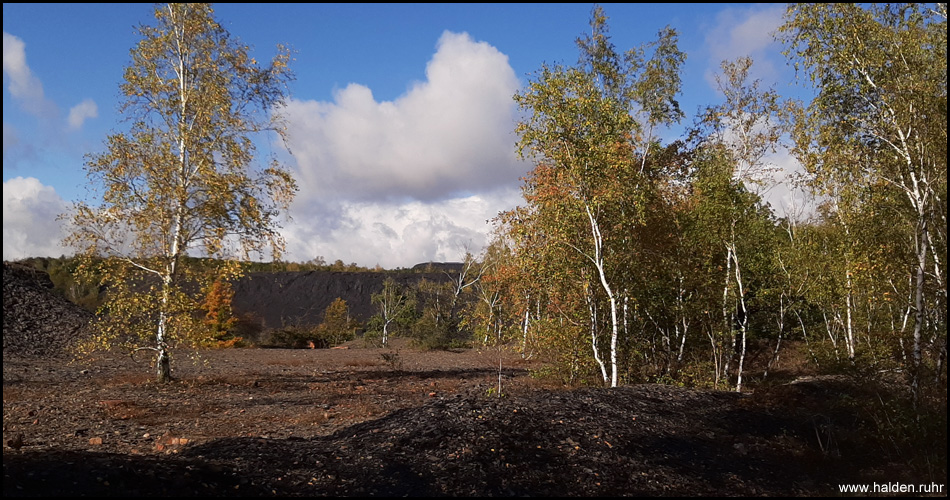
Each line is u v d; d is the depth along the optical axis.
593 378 17.97
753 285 20.52
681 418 10.94
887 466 8.89
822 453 9.35
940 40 12.32
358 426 9.61
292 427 11.09
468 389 17.86
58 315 28.70
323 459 7.62
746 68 19.64
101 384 16.52
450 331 41.00
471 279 46.59
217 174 16.61
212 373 20.38
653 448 8.96
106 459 6.48
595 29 21.91
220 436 9.87
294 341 46.22
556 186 15.68
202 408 13.06
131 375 18.22
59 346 25.38
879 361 15.02
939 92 12.27
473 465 7.54
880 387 12.45
